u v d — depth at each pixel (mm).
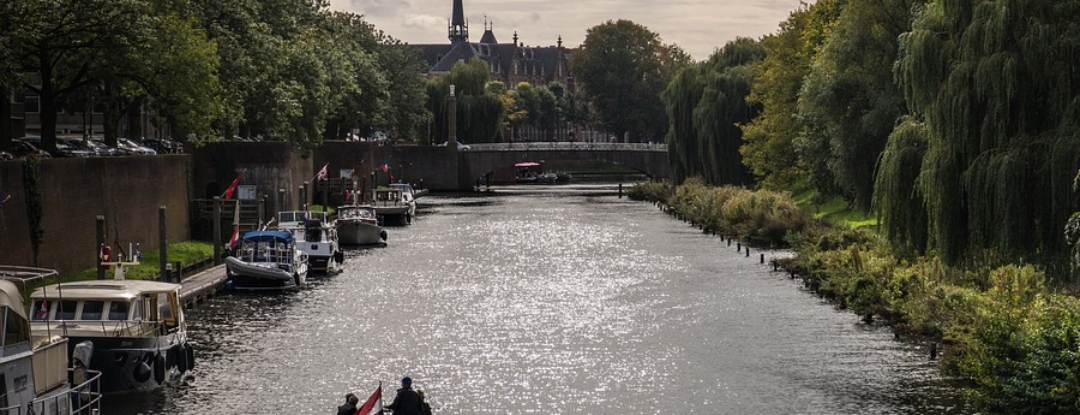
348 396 37438
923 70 50938
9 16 57875
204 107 75375
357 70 142750
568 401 44625
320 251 79375
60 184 63500
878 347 52281
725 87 134500
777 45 119875
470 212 138250
